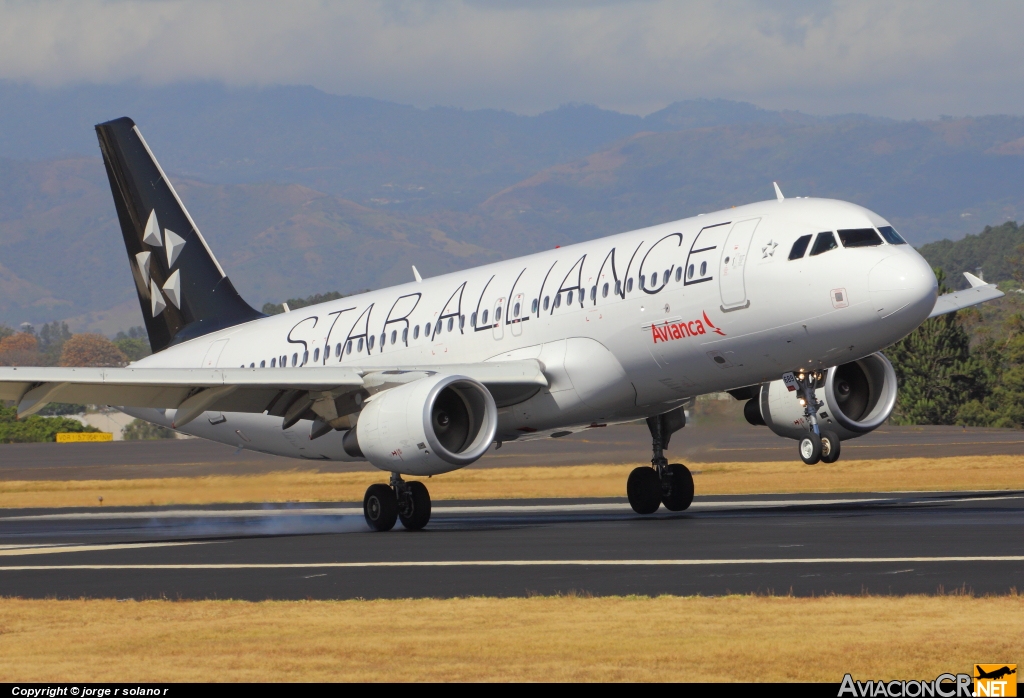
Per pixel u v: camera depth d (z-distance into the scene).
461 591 54.62
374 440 88.00
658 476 103.69
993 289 108.00
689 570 58.69
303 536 92.62
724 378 88.75
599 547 70.88
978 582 51.31
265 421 113.50
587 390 91.88
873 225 82.44
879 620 43.19
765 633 41.69
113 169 126.94
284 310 124.69
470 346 100.62
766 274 82.81
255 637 44.06
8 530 115.69
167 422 124.06
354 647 41.59
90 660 41.19
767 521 85.44
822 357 83.56
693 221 90.69
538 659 39.19
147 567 71.12
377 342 108.38
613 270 91.75
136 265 127.88
